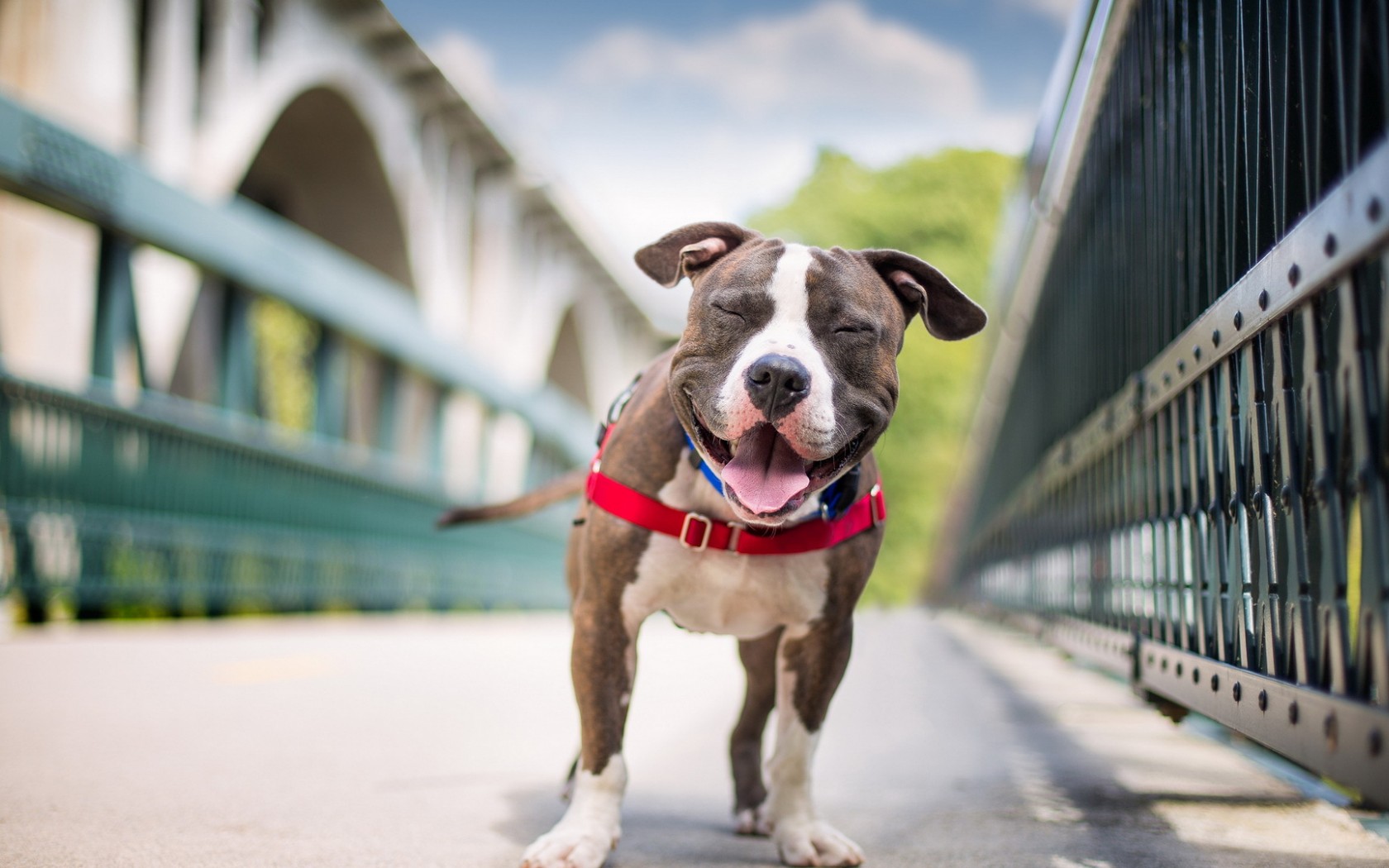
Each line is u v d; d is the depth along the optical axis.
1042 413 2.71
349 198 7.98
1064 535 2.15
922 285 0.96
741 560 0.90
